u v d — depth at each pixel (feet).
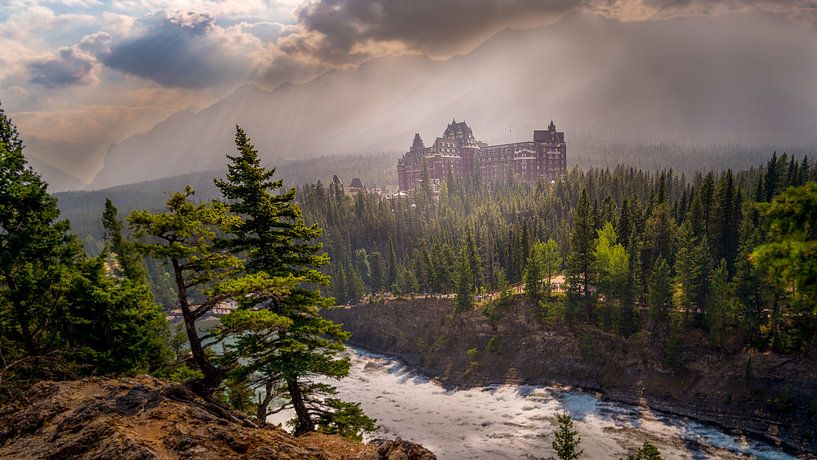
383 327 341.62
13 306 68.23
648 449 106.01
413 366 292.81
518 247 332.80
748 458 161.99
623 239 274.98
